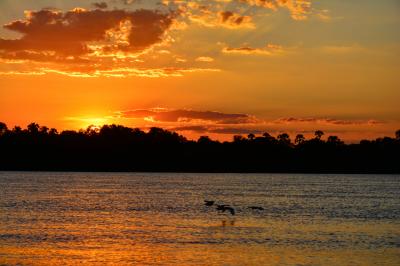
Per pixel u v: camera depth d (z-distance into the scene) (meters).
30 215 91.88
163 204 119.56
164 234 70.88
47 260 54.88
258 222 84.81
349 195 165.62
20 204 114.06
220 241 65.88
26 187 185.00
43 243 63.12
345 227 81.38
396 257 57.88
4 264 53.31
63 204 115.94
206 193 167.88
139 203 122.06
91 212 99.12
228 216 92.50
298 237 69.88
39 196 141.00
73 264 53.62
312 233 73.88
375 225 84.44
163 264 54.00
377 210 111.94
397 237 70.94
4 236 67.62
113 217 90.75
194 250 60.22
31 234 69.44
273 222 85.19
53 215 92.62
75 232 72.00
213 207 111.44
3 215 91.12
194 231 73.75
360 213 104.38
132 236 69.06
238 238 68.12
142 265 53.59
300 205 123.00
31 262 54.12
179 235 70.06
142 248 61.09
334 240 67.94
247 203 127.56
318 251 60.50
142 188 193.50
